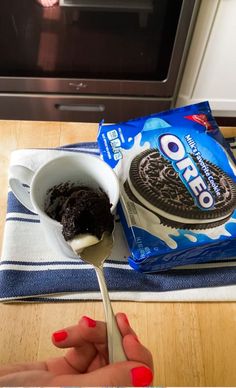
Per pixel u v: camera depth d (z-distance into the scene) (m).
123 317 0.40
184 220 0.48
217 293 0.48
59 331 0.39
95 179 0.47
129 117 1.05
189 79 0.97
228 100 1.03
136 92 0.97
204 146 0.53
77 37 0.85
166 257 0.47
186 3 0.77
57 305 0.46
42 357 0.42
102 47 0.87
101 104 1.01
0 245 0.51
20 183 0.48
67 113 1.04
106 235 0.44
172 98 1.00
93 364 0.39
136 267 0.48
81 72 0.93
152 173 0.51
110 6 0.78
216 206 0.49
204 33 0.86
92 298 0.47
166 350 0.44
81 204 0.42
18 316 0.45
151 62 0.90
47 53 0.88
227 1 0.79
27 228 0.51
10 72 0.92
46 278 0.48
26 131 0.60
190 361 0.43
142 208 0.49
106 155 0.53
